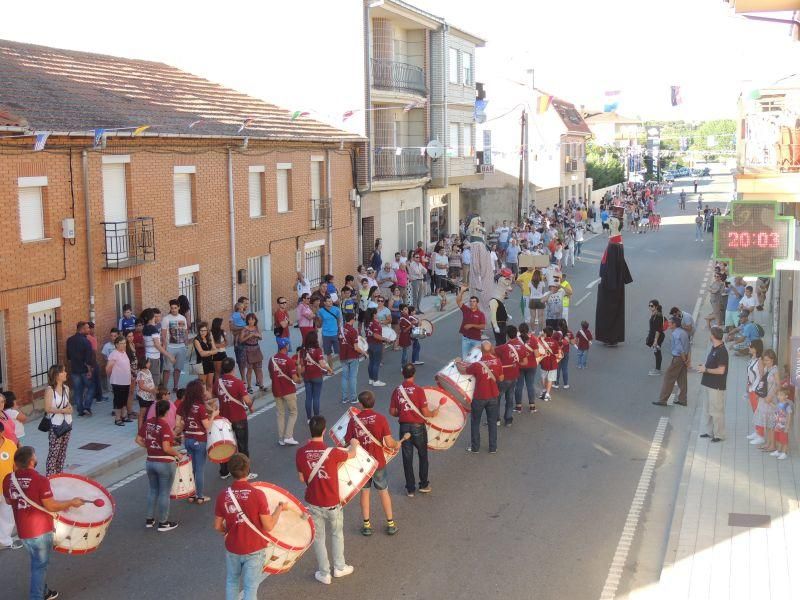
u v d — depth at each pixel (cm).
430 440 1270
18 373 1666
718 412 1498
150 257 2064
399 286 2945
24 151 1661
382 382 1977
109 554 1071
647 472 1380
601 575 1011
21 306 1670
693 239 5575
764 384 1448
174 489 1151
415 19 3562
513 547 1088
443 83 3906
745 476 1321
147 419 1145
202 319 2300
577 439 1558
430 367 2138
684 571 995
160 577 1007
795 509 1182
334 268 3081
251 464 1414
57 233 1756
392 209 3622
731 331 2355
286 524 897
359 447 1013
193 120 2356
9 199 1630
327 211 2978
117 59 2722
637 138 9938
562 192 6906
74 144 1780
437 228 4278
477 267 2303
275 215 2670
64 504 917
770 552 1041
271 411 1761
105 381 1880
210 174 2316
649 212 6356
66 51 2494
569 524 1165
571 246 4162
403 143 3894
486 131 5850
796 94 1466
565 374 1938
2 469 1075
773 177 1216
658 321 2044
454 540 1108
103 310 1895
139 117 2117
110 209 1941
